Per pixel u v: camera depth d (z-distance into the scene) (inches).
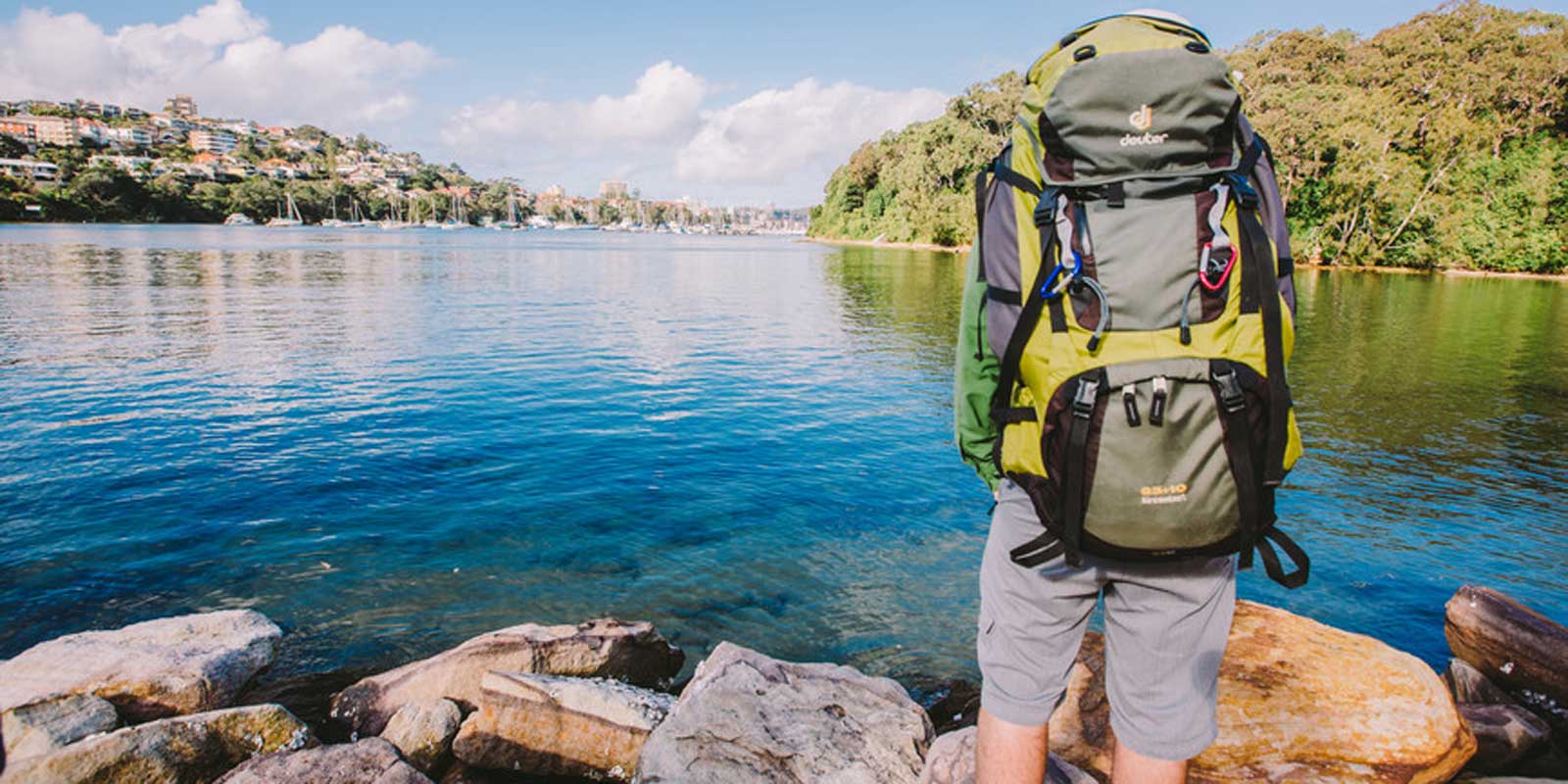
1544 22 2429.9
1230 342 54.9
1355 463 375.6
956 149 2989.7
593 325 827.4
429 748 148.8
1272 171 60.8
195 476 315.9
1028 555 62.9
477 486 317.4
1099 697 134.4
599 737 146.7
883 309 1056.8
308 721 166.1
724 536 273.3
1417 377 591.8
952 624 215.5
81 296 942.4
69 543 252.7
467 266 1847.9
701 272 1788.9
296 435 378.3
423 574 240.1
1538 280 1659.7
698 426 420.5
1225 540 57.1
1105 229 55.9
